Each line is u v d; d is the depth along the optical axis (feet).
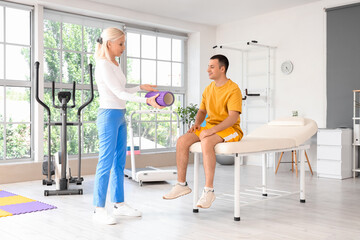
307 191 14.12
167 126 23.17
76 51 19.34
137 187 15.16
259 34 22.00
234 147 9.71
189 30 23.15
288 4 19.90
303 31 20.10
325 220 10.00
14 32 17.46
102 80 9.52
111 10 19.65
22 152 17.74
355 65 18.22
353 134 17.70
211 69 10.45
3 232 8.99
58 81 18.79
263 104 21.83
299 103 20.27
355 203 12.07
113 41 9.53
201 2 19.38
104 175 9.69
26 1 17.16
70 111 19.17
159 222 9.80
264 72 21.86
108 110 9.52
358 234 8.75
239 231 9.00
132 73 21.65
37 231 9.05
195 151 10.11
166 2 19.26
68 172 14.40
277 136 12.00
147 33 22.04
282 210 11.13
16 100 17.57
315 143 19.58
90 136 19.93
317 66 19.56
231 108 10.15
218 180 16.62
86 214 10.71
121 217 10.31
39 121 17.70
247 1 19.30
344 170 17.16
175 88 23.53
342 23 18.63
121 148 10.11
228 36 23.58
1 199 12.75
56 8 18.38
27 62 17.83
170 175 15.96
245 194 13.55
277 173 18.80
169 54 23.34
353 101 18.17
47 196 13.34
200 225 9.52
